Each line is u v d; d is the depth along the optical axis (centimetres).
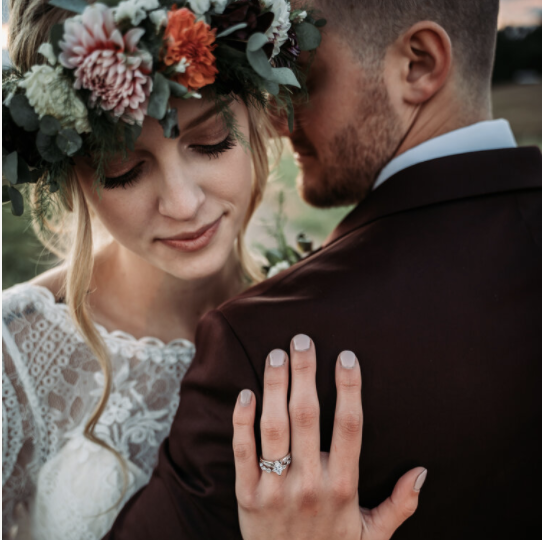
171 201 111
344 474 102
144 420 157
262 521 106
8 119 103
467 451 106
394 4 122
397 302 106
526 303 108
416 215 117
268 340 107
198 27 96
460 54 128
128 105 95
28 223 136
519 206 116
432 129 131
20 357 149
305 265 118
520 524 112
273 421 102
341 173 142
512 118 782
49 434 153
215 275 166
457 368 104
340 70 129
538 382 107
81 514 150
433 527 112
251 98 119
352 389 100
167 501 113
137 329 159
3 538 154
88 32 92
